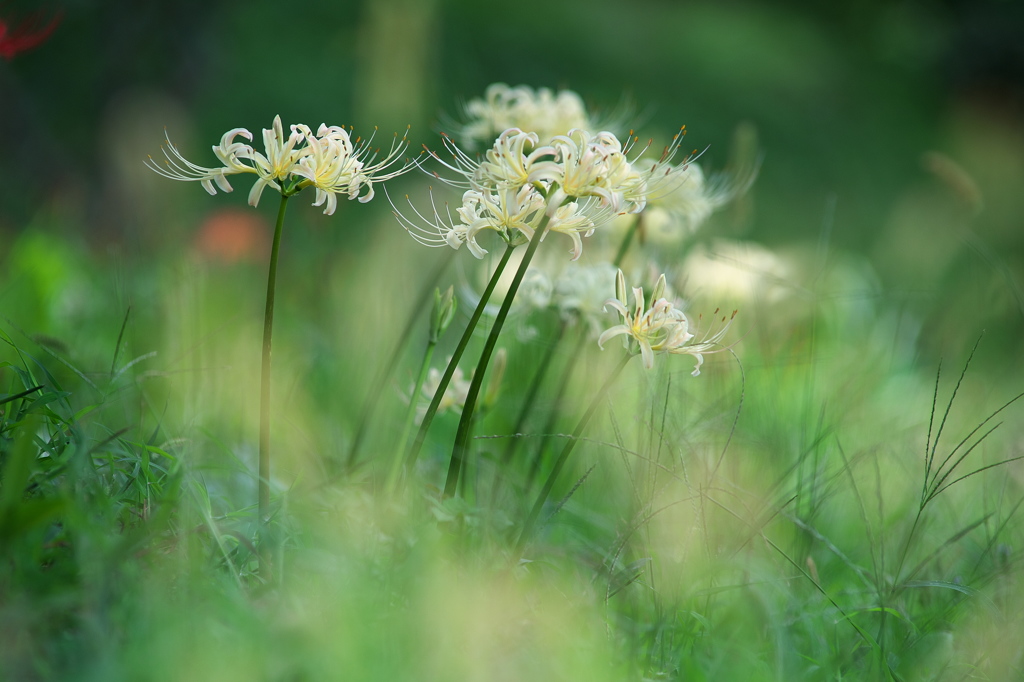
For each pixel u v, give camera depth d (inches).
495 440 137.0
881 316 242.2
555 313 132.0
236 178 390.6
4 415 91.5
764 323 171.6
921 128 724.7
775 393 155.3
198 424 120.7
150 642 66.7
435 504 94.5
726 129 650.2
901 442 163.8
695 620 95.2
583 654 81.0
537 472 133.1
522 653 80.3
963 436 169.9
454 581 83.4
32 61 325.4
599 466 130.5
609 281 120.5
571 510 118.1
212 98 430.3
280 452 129.0
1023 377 200.7
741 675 84.7
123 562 73.2
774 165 613.9
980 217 338.3
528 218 91.5
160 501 84.0
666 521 109.0
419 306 127.4
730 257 173.9
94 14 302.2
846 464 126.3
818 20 853.2
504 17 658.8
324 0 577.3
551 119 129.0
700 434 132.2
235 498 108.7
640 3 753.6
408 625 76.2
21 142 295.9
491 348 93.6
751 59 726.5
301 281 214.2
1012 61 721.6
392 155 92.8
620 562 103.5
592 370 143.3
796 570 112.8
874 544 124.8
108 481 89.7
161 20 294.2
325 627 71.7
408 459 97.0
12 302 163.9
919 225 260.1
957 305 206.8
